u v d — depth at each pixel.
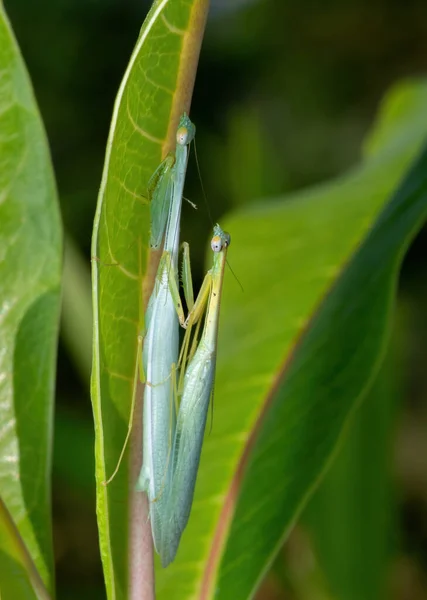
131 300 0.32
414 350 0.76
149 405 0.33
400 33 0.83
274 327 0.37
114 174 0.31
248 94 0.84
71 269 0.45
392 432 0.43
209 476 0.35
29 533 0.33
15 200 0.33
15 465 0.33
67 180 0.77
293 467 0.35
